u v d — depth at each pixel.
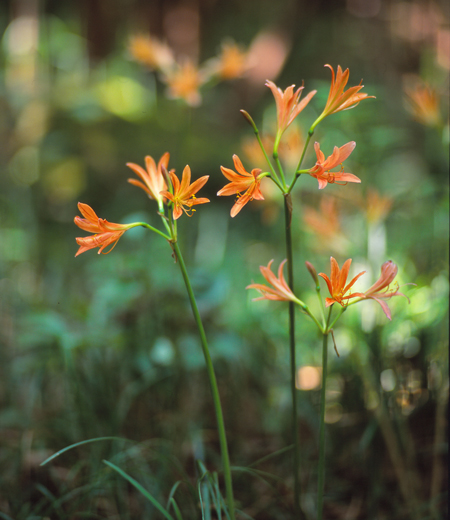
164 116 5.34
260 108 5.50
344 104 1.40
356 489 1.77
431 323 1.87
